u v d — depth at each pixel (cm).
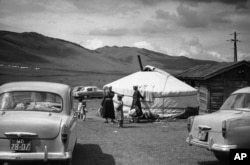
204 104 2298
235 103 737
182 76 2591
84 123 1536
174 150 890
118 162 738
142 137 1113
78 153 834
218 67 2323
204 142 695
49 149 576
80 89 4006
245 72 2294
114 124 1509
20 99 659
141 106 1769
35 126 577
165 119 1748
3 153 565
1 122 580
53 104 667
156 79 1858
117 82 1938
